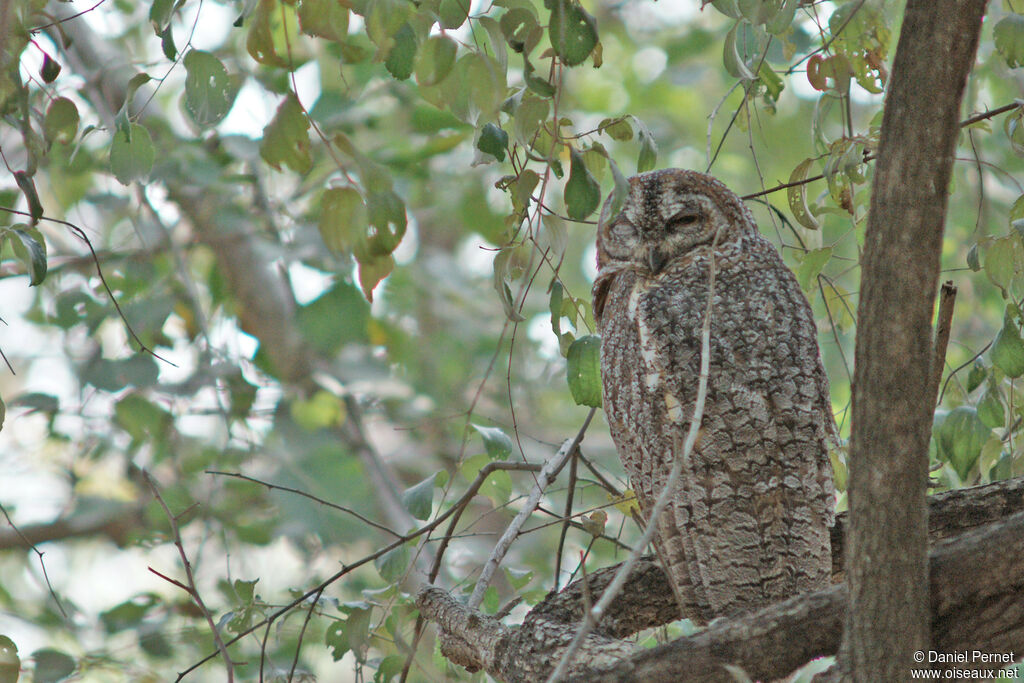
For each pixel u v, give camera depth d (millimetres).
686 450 5387
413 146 15594
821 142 9531
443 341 17141
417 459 16047
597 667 6203
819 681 5598
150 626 12617
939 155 5422
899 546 5492
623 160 21000
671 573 8234
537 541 14680
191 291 13898
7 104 7281
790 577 7742
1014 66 8156
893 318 5480
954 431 8438
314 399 14695
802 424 8039
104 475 15555
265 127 5785
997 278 7980
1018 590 5570
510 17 6652
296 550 14156
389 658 9094
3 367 14727
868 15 8828
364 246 5961
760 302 8594
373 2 5863
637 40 22484
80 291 13430
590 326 8875
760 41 8805
